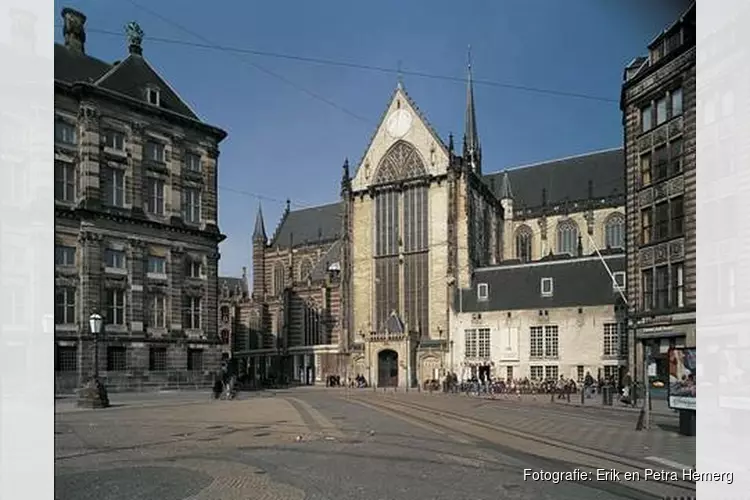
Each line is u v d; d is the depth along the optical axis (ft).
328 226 420.36
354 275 319.88
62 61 215.92
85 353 197.06
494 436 75.56
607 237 326.44
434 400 168.76
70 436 78.18
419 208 304.91
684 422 76.48
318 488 44.75
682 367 77.36
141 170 217.77
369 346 296.92
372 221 318.04
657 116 148.46
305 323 358.43
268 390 260.01
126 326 209.46
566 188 350.02
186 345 225.56
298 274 409.28
